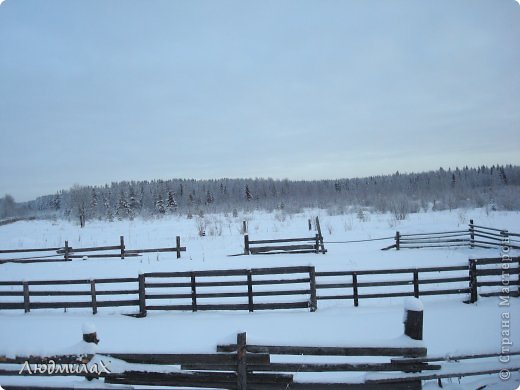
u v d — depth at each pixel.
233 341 4.36
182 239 23.80
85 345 4.50
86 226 40.91
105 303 9.09
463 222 24.94
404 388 4.42
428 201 45.84
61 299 11.03
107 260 17.83
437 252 16.12
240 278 12.62
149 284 8.97
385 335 6.93
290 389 4.35
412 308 4.51
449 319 7.62
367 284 8.81
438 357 4.53
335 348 4.38
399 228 24.02
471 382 4.70
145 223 40.75
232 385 4.37
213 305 8.88
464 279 8.80
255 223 31.28
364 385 4.38
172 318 8.55
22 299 11.13
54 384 4.58
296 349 4.36
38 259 18.44
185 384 4.38
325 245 19.55
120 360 4.45
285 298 10.14
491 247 16.44
